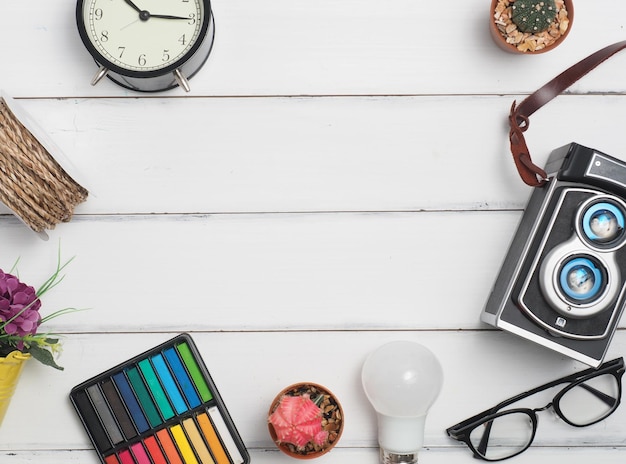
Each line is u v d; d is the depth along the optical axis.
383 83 1.18
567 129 1.19
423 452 1.20
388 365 1.09
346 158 1.18
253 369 1.19
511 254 1.16
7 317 1.04
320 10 1.18
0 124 1.00
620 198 1.10
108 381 1.16
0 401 1.10
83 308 1.18
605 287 1.09
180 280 1.18
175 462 1.15
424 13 1.18
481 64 1.19
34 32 1.16
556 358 1.20
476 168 1.19
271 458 1.19
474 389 1.20
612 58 1.19
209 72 1.17
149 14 1.10
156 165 1.18
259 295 1.19
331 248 1.19
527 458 1.21
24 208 1.04
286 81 1.18
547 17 1.09
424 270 1.19
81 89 1.17
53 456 1.18
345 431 1.20
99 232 1.18
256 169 1.18
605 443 1.20
